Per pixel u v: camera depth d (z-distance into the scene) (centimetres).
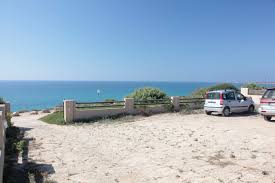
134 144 1201
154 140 1273
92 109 1969
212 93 2116
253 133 1376
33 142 1255
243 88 3319
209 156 984
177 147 1130
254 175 781
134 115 2111
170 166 880
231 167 855
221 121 1817
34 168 859
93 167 881
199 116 2084
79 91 11488
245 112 2233
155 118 2012
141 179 773
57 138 1350
